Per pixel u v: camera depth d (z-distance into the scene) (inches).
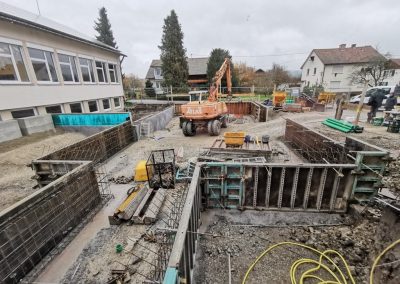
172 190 232.2
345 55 1327.5
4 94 365.7
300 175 193.3
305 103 845.8
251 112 715.4
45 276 139.9
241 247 165.8
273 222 200.4
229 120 606.9
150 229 177.2
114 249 159.2
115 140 355.9
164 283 80.0
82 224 186.1
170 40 1115.9
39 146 347.6
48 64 450.6
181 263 101.1
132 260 148.7
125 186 249.9
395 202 127.9
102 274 139.7
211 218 201.0
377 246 127.3
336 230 179.5
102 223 189.5
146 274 137.9
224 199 205.8
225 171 195.8
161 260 144.9
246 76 1578.5
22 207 137.1
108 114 422.3
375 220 174.4
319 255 155.2
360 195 194.4
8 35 369.1
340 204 199.5
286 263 150.4
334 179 191.8
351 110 733.3
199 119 442.6
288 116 664.4
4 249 126.3
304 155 318.7
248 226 191.6
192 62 1549.0
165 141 424.2
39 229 149.0
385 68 1083.3
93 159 298.0
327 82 1333.7
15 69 386.6
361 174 186.7
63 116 434.0
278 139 421.1
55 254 154.8
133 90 1167.6
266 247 165.5
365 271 137.1
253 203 204.8
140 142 418.9
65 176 172.4
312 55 1444.4
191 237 134.2
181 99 1024.9
